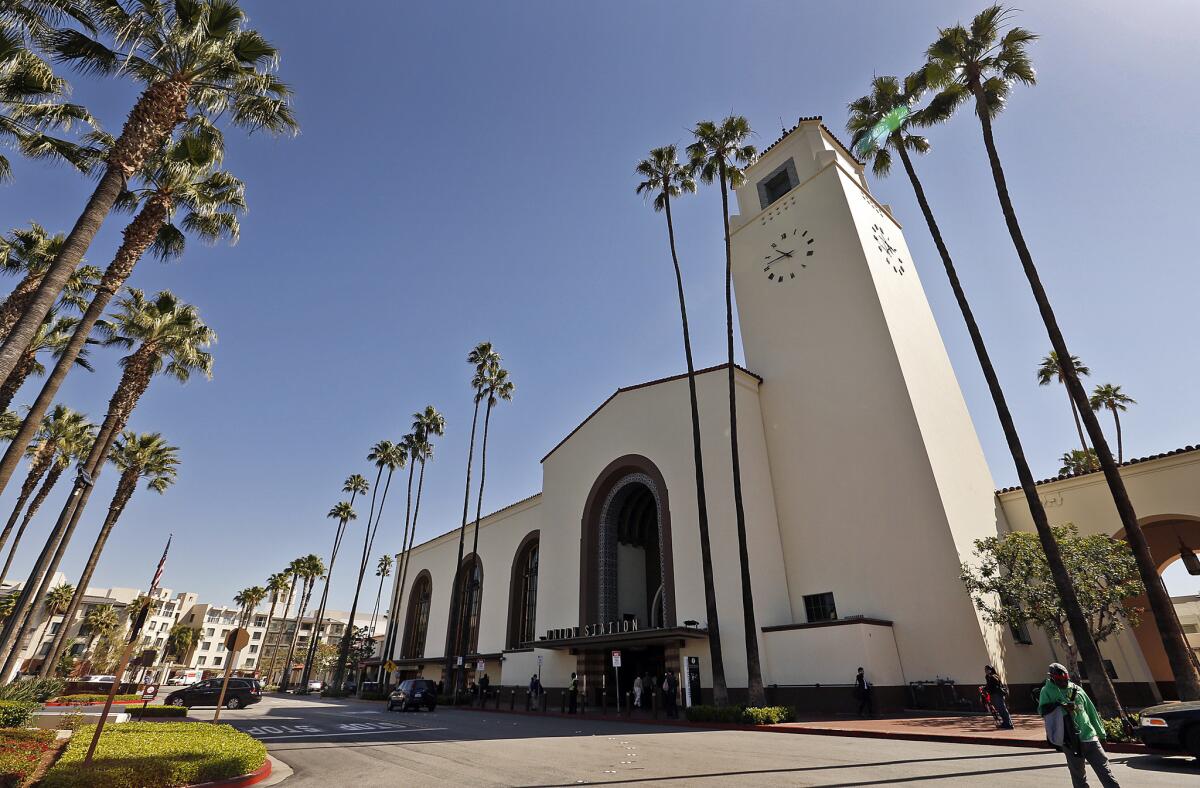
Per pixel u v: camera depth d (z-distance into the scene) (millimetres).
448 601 46750
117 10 14484
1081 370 38219
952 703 18594
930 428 23250
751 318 30859
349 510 75625
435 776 9688
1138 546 13039
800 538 24516
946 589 19906
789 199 31156
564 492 33938
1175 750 9461
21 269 24125
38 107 16625
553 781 9016
